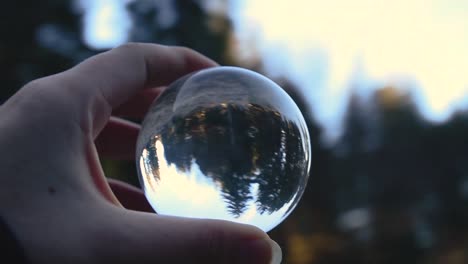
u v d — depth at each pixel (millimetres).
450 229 4676
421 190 5301
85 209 286
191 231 272
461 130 5734
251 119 301
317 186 3305
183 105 304
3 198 283
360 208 4430
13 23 1965
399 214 4574
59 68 1971
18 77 1922
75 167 297
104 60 347
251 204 296
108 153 424
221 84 310
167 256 272
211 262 271
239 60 2822
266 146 300
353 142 5512
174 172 296
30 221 281
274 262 281
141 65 368
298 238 2811
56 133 301
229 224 273
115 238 277
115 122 419
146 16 2314
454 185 5242
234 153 295
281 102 317
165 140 302
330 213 3330
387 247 3836
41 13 2014
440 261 4023
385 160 5516
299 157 314
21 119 299
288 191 309
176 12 2410
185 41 2408
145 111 411
